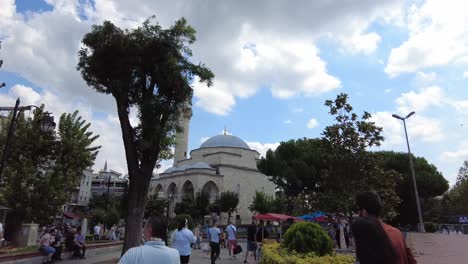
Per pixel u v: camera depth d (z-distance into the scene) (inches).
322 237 410.9
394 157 1908.2
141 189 583.2
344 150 580.4
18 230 839.7
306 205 631.8
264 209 2684.5
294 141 1959.9
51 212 891.4
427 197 1955.0
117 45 567.2
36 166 882.1
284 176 1769.2
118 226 1552.7
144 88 605.3
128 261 141.3
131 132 597.0
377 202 156.4
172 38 595.8
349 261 353.7
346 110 596.4
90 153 954.1
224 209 2878.9
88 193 3821.4
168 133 627.5
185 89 590.6
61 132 909.8
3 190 848.9
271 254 400.8
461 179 2416.3
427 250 657.6
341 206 565.0
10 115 884.6
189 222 1162.6
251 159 3646.7
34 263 606.5
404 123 1518.2
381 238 143.5
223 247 1232.8
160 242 150.5
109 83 586.6
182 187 3309.5
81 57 601.3
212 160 3540.8
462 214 2340.1
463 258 560.1
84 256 760.3
